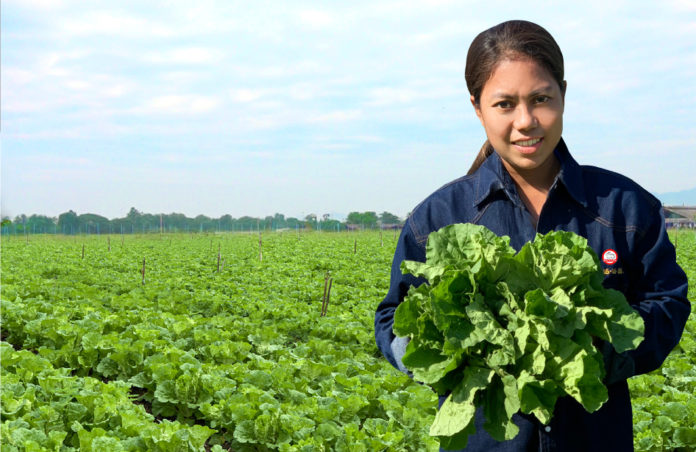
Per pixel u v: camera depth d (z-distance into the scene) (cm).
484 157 262
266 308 1225
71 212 12012
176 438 520
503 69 211
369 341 978
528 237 238
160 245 4350
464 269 200
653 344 206
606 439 222
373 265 2333
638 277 229
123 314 1044
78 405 595
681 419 625
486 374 194
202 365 738
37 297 1279
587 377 184
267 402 628
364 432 571
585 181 237
